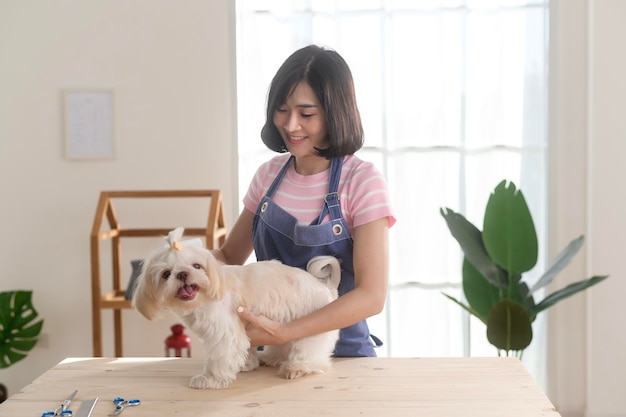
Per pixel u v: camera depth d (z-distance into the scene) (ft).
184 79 11.03
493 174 10.96
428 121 10.85
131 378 4.99
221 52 10.98
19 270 11.32
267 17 10.75
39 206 11.22
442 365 5.21
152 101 11.06
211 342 4.72
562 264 9.63
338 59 5.20
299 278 5.02
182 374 5.07
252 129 10.91
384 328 11.05
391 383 4.83
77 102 11.05
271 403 4.49
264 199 5.65
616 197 10.73
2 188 11.20
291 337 4.82
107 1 10.96
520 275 9.72
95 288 10.09
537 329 11.17
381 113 10.80
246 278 4.90
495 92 10.84
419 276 11.07
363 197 5.28
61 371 5.15
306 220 5.45
